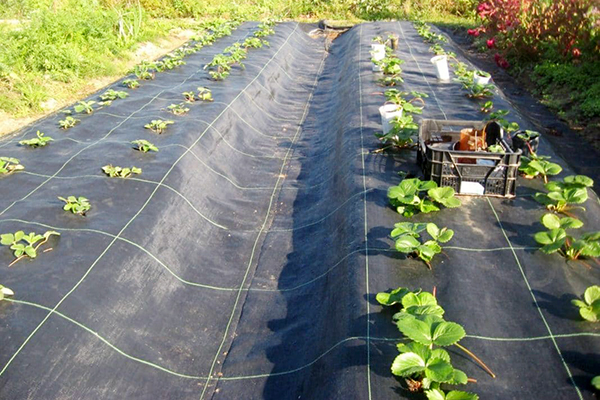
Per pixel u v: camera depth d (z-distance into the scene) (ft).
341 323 12.57
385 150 20.21
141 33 44.32
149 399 12.23
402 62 30.07
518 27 37.09
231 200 21.07
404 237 13.32
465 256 13.88
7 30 37.01
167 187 18.66
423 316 10.84
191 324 14.75
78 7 42.93
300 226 19.11
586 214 15.44
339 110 28.50
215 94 28.12
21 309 12.49
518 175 17.47
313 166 23.88
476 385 10.18
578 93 29.96
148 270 15.37
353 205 17.03
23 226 15.83
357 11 58.85
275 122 29.91
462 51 40.91
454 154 15.84
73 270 13.99
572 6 33.27
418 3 58.90
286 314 14.98
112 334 13.01
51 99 30.86
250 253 17.94
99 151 20.79
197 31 48.78
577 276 12.89
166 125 23.56
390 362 10.84
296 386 12.33
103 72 35.78
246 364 13.39
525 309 12.04
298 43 46.29
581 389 9.93
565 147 25.03
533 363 10.64
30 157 20.65
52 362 11.61
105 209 17.08
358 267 13.88
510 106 24.97
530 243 14.19
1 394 10.74
